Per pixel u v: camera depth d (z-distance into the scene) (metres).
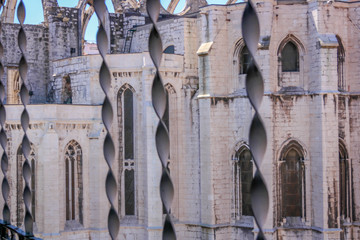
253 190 7.09
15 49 65.44
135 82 51.56
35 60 65.50
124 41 63.44
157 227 49.34
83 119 50.69
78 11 66.31
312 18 48.66
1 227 14.45
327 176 47.41
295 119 49.25
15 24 65.50
